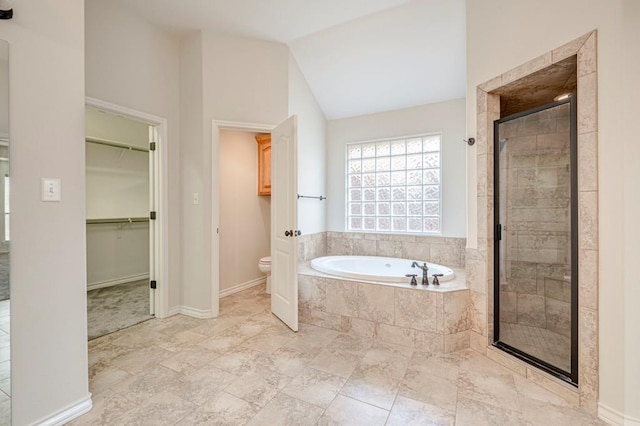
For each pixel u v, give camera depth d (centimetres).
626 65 147
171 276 300
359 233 395
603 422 152
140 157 451
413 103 362
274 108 317
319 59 334
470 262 235
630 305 147
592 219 160
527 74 192
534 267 227
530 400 169
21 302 138
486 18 220
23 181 140
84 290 161
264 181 411
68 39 156
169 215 296
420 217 366
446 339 226
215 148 295
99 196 405
